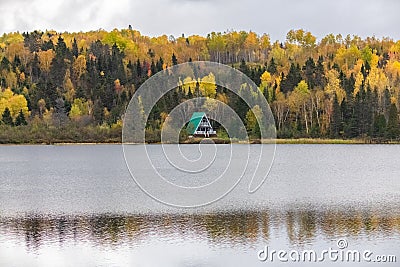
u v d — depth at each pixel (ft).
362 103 331.98
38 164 223.92
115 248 78.38
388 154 265.34
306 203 114.01
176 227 90.58
